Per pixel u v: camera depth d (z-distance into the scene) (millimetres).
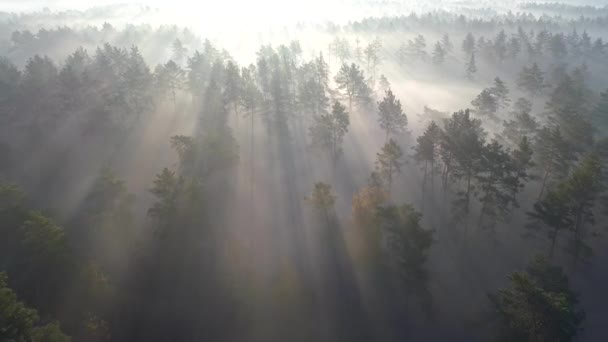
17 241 38844
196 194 43438
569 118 56688
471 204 54469
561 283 30578
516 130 59781
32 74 80188
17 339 24031
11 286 34969
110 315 37938
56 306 34281
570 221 36156
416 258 34938
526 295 27062
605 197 41500
